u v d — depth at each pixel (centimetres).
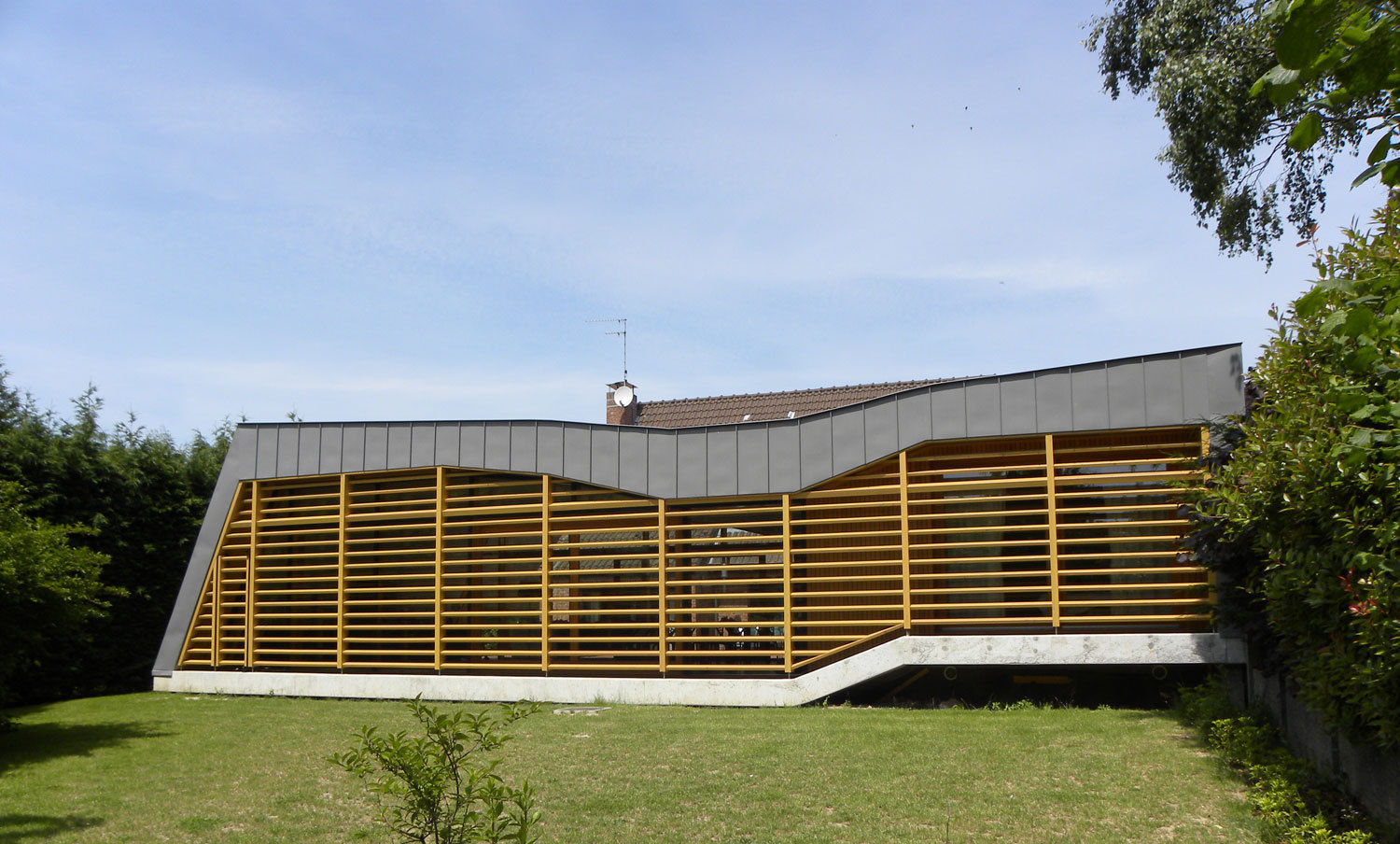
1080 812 841
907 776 982
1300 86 276
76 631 1425
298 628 1795
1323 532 729
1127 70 1797
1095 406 1403
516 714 561
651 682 1581
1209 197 1680
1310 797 814
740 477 1583
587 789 962
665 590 1605
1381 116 321
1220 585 1255
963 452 1509
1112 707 1465
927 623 1451
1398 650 595
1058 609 1391
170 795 1001
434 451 1747
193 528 2241
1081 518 1510
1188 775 955
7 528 1272
